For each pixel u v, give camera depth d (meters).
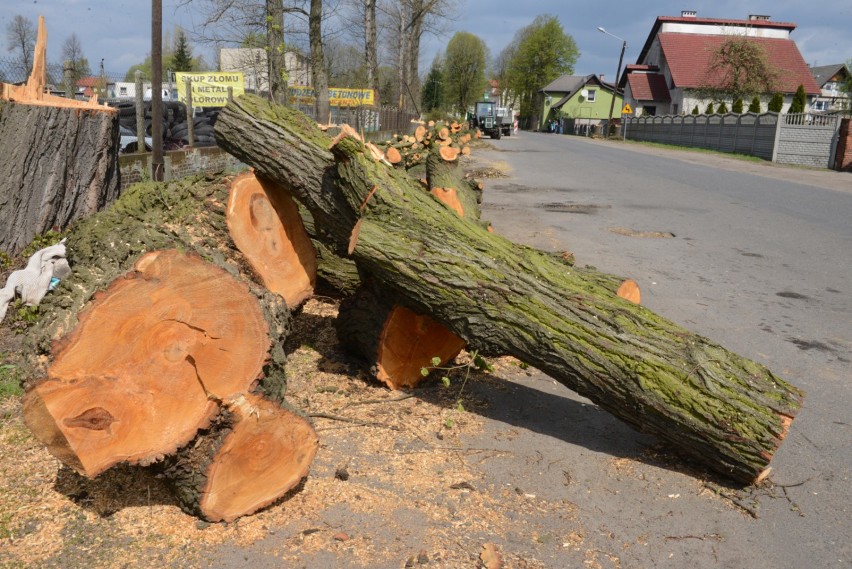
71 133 6.90
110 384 2.84
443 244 4.04
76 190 7.05
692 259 9.45
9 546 2.90
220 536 3.06
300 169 4.50
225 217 4.51
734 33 59.41
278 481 3.24
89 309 2.80
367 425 4.17
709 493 3.62
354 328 4.78
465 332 4.08
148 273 2.86
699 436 3.60
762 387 3.62
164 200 4.45
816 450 4.12
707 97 53.28
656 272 8.62
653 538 3.21
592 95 89.69
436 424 4.25
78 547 2.92
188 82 11.20
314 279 5.13
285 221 4.90
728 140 35.91
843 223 12.73
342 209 4.49
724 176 21.98
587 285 4.11
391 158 7.23
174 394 2.93
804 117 29.36
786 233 11.59
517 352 4.00
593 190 17.52
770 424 3.51
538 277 4.02
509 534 3.19
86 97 11.64
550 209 13.92
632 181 19.98
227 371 3.00
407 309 4.54
